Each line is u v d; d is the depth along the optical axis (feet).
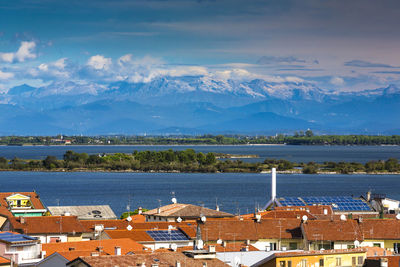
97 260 412.77
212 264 435.53
